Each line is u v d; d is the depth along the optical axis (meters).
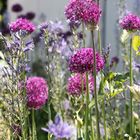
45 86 3.49
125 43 4.97
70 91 3.65
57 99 4.64
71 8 3.11
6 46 3.24
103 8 7.24
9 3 9.92
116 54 7.05
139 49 3.89
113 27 7.19
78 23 3.86
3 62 3.62
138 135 3.68
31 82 3.39
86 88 3.31
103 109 3.67
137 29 3.62
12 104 3.25
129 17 3.62
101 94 3.59
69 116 4.44
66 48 4.91
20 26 3.57
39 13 8.99
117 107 4.70
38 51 7.13
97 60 3.34
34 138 3.56
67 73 5.30
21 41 3.27
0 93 3.41
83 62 3.12
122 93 4.44
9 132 3.63
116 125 3.92
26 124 3.56
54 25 4.46
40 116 4.56
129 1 7.00
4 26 9.76
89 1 3.10
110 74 3.68
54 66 4.50
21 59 3.26
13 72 3.22
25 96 3.27
